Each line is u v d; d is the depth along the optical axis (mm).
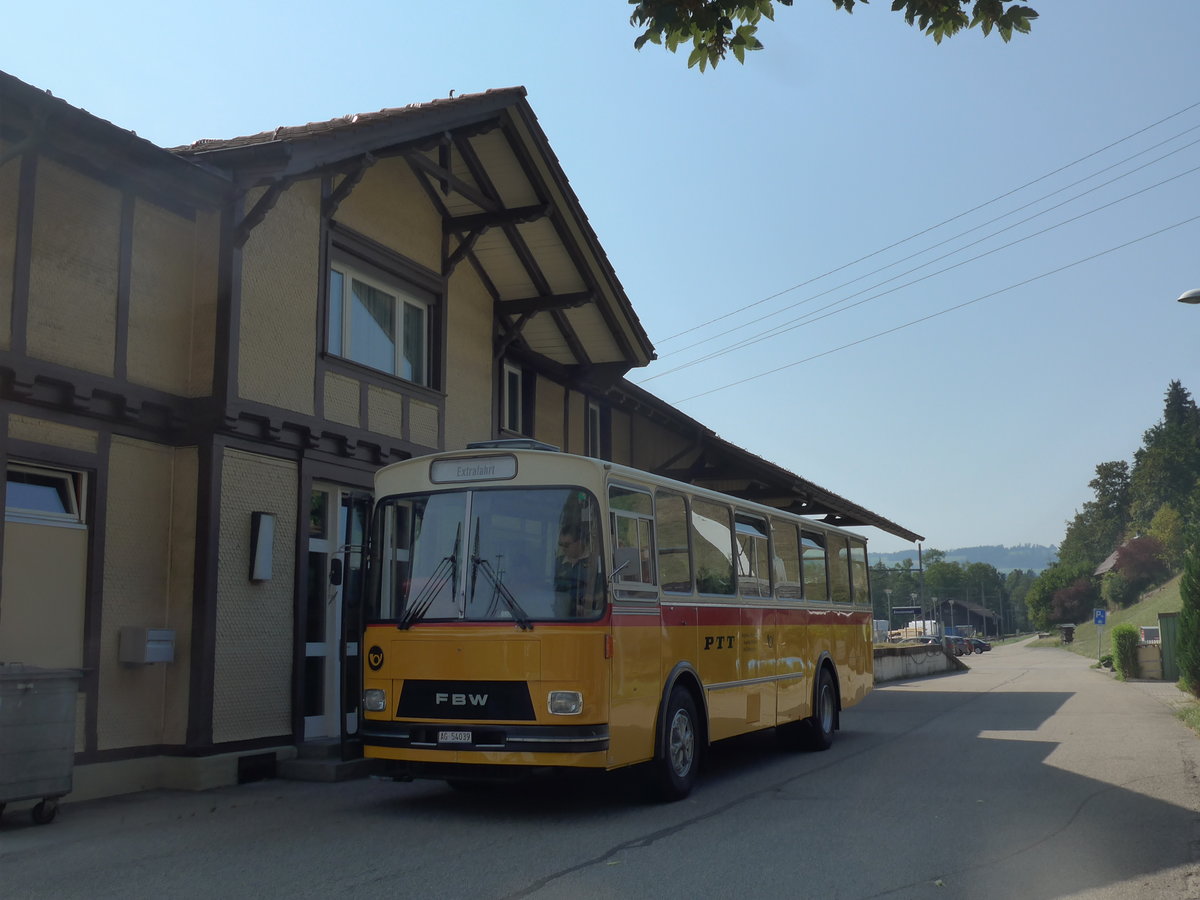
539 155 15773
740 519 12719
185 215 11820
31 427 9969
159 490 11414
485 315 17562
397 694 9484
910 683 34719
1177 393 147500
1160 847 7941
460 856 7688
